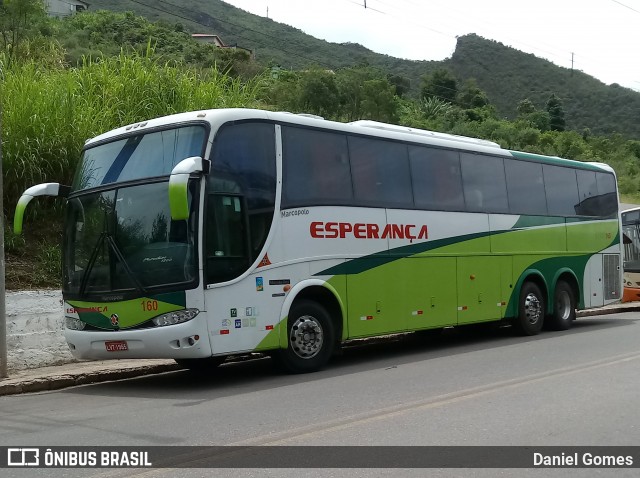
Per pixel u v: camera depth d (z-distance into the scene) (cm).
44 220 1449
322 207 1066
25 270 1314
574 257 1628
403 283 1188
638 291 2255
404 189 1214
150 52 1778
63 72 1692
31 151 1420
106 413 789
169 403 839
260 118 1005
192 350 892
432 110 7512
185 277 898
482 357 1155
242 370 1127
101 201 983
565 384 870
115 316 934
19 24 1916
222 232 933
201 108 1673
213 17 12431
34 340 1159
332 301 1081
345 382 936
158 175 950
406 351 1307
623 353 1140
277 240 995
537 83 11806
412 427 662
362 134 1156
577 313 2095
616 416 701
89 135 1487
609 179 1792
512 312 1436
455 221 1307
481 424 672
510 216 1446
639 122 10269
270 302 977
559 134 7788
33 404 879
